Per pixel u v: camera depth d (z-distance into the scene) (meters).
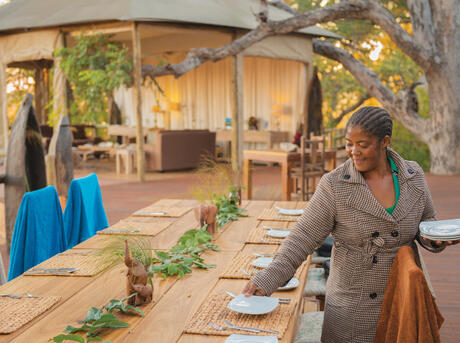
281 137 13.38
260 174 11.24
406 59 16.75
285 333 1.59
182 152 11.62
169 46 14.75
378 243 1.79
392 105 11.66
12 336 1.57
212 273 2.19
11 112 14.61
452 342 2.94
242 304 1.74
